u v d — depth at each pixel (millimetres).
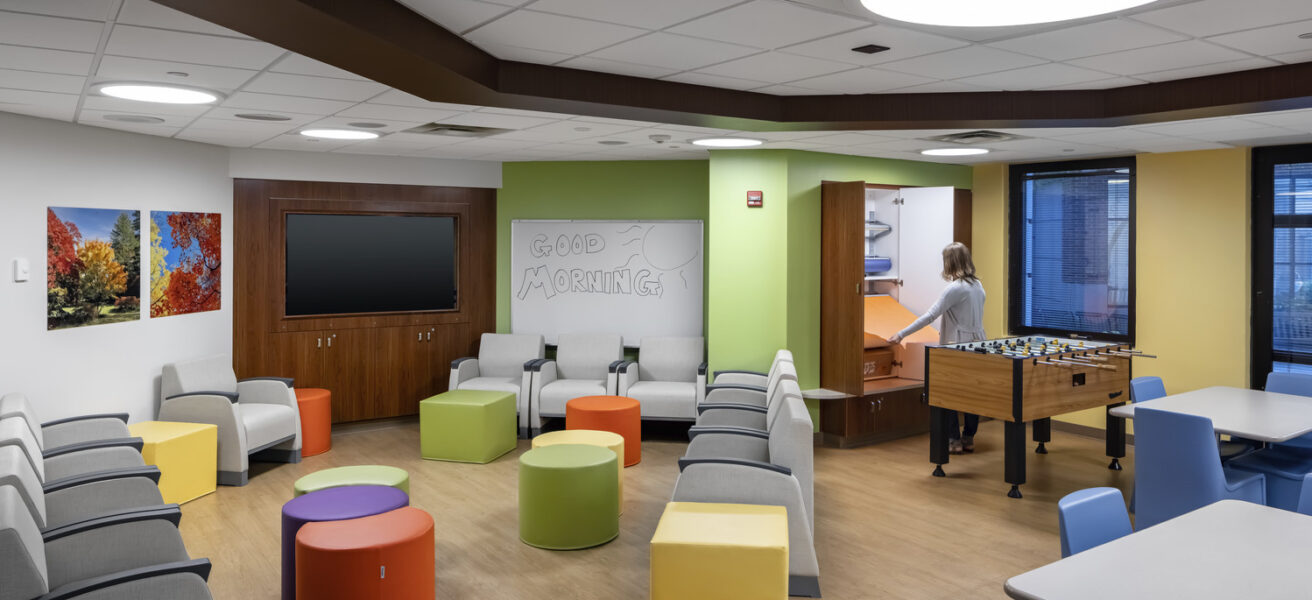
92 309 6180
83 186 6094
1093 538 3127
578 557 5020
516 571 4801
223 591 4555
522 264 8836
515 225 8828
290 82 4574
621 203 8703
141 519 3764
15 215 5555
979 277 8883
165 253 6895
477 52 4281
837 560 4957
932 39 4098
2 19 3322
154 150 6766
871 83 5266
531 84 4684
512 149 7711
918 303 8281
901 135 6496
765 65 4719
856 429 7723
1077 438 8055
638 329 8648
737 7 3533
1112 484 6520
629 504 6062
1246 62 4625
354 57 3664
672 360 8336
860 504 6031
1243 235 7133
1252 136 6449
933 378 6523
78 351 6070
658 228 8578
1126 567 2703
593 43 4180
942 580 4656
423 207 8555
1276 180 7039
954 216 8227
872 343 7988
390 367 8555
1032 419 5914
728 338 7777
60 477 4727
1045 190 8523
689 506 4398
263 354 7918
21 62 4062
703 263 8516
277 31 3240
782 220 7609
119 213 6414
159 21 3363
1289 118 5520
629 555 5055
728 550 3834
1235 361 7230
